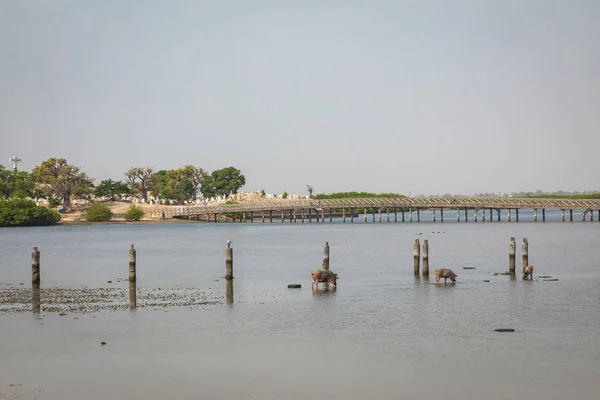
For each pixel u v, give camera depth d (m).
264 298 46.41
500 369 28.23
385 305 42.91
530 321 37.31
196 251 94.00
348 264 70.69
